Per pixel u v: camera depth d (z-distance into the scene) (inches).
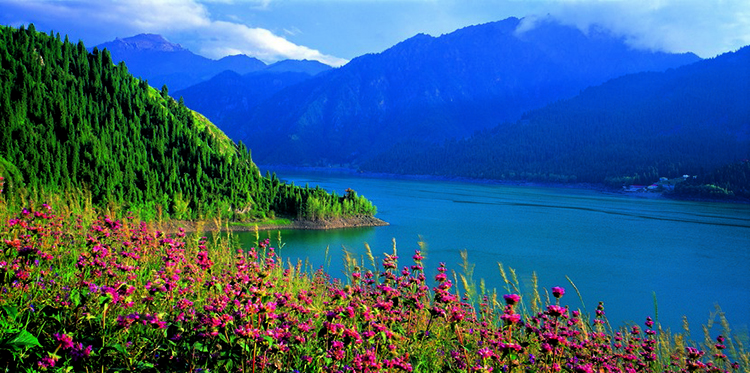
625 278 3225.9
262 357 201.9
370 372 205.5
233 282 266.5
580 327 319.0
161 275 286.0
